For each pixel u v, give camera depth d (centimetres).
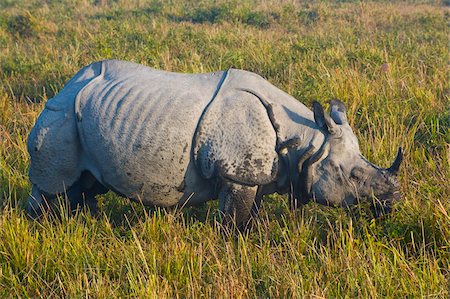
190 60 4319
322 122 2144
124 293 1933
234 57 4344
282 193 2261
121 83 2227
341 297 1848
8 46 5378
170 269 2016
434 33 5719
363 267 1958
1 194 2578
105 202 2538
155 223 2214
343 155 2142
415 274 1961
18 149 2945
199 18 7250
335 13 7331
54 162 2259
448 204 2289
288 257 2109
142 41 5166
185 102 2155
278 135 2153
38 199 2356
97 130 2180
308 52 4547
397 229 2147
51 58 4788
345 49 4694
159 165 2153
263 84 2241
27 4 8938
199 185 2205
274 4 7881
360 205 2136
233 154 2114
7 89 4044
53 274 2034
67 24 6575
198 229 2203
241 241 2102
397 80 3753
